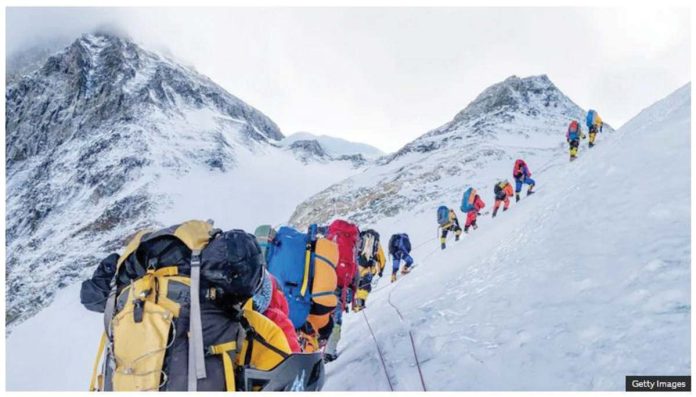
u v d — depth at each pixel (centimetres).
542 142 6278
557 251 521
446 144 6775
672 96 976
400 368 427
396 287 1016
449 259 1077
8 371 2984
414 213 3972
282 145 17900
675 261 375
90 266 8306
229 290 260
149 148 14388
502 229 1066
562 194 771
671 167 575
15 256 11469
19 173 16575
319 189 13788
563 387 292
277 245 454
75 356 3175
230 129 17300
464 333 433
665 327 303
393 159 7012
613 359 296
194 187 12781
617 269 410
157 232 278
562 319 372
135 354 250
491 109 8500
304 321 442
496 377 334
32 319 3822
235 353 266
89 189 13600
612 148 845
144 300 259
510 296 471
